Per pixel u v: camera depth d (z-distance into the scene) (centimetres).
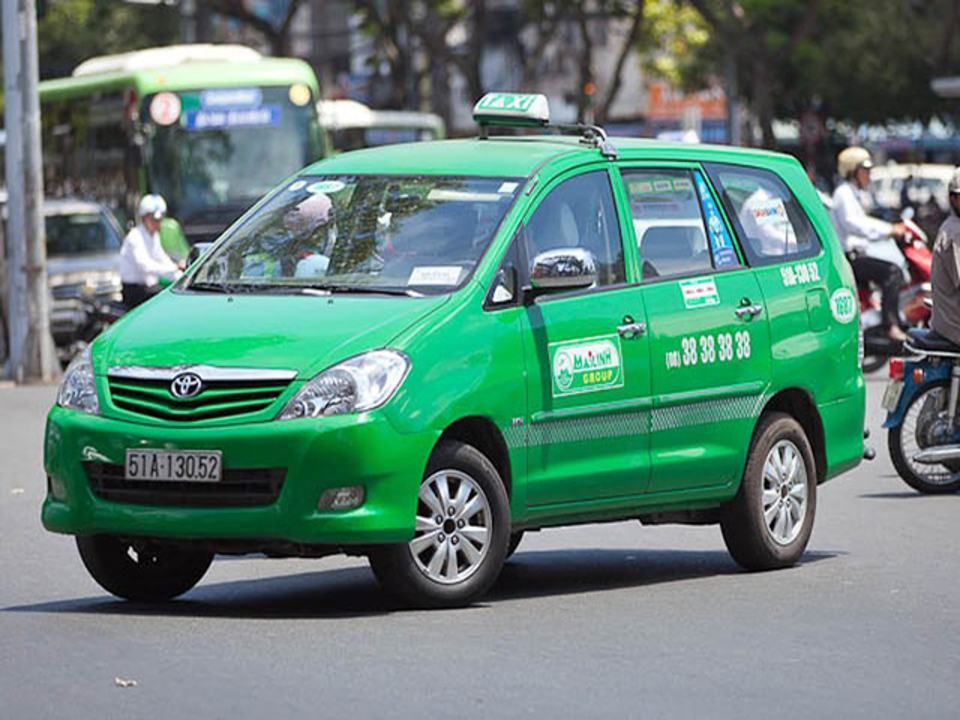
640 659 1953
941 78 9225
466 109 17662
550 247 2339
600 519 2417
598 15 11062
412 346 2155
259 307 2231
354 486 2106
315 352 2130
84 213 6862
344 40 17812
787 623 2161
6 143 5916
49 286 6625
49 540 2844
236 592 2430
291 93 7044
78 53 14662
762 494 2550
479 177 2377
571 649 1997
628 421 2383
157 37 14612
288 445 2092
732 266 2553
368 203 2383
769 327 2569
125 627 2111
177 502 2139
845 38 11325
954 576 2489
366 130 10500
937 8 11088
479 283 2247
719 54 11600
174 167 6925
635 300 2403
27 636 2059
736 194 2598
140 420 2145
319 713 1712
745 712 1733
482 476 2211
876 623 2162
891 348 5056
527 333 2266
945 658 1980
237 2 11025
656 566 2642
